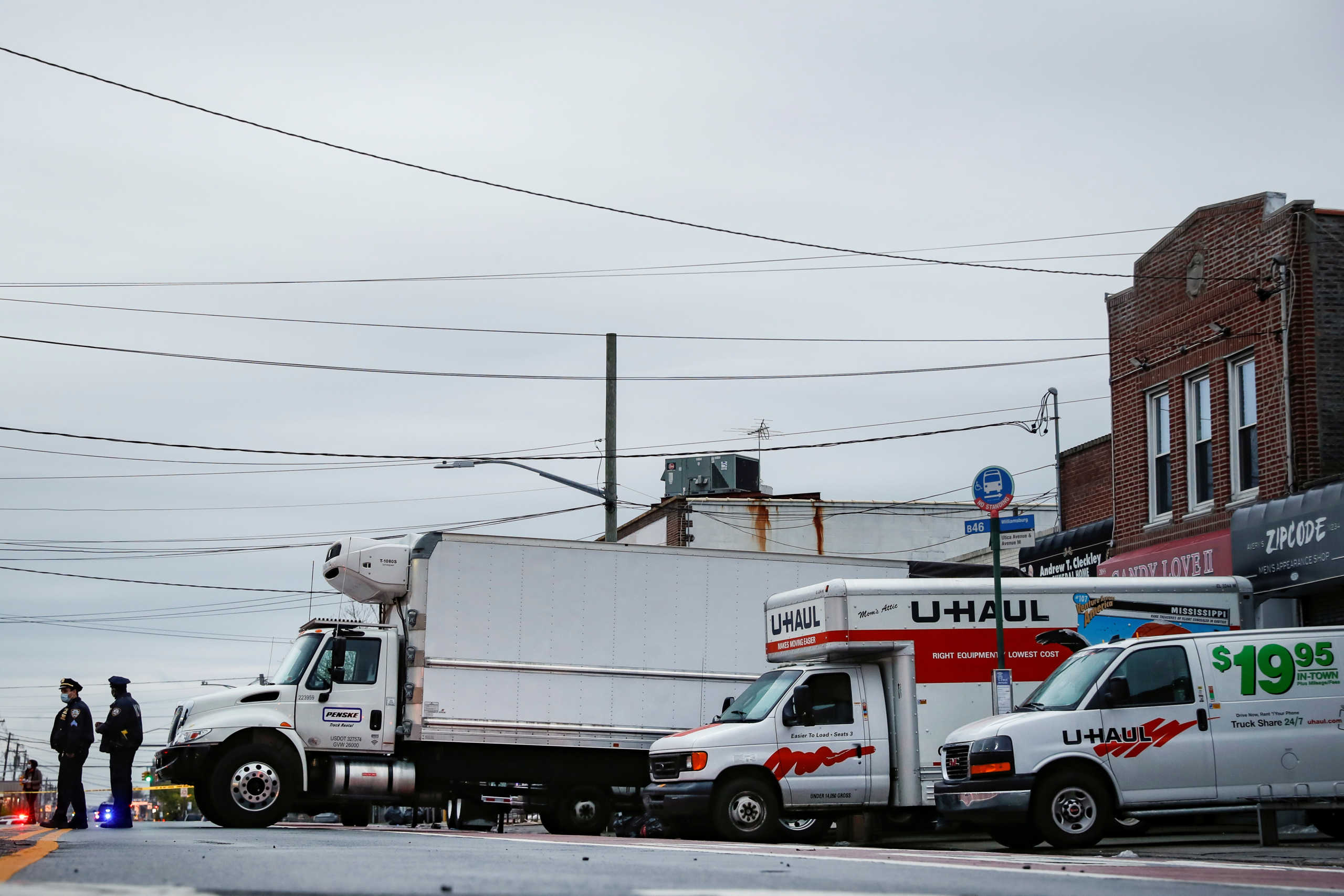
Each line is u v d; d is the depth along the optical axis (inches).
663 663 847.7
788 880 332.5
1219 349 865.5
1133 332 961.5
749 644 861.2
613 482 1088.2
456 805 849.5
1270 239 824.9
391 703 824.3
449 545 834.2
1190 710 587.8
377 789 810.8
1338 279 810.2
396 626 848.9
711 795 710.5
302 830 719.1
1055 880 354.0
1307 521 748.0
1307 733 590.6
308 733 804.6
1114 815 582.2
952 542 1717.5
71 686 731.4
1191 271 898.7
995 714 667.4
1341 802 569.0
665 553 859.4
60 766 721.0
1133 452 958.4
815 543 1683.1
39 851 426.3
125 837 576.4
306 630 835.4
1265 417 821.9
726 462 1764.3
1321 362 800.9
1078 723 581.6
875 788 722.2
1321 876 379.6
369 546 845.8
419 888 289.7
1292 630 604.4
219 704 791.7
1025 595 730.2
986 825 593.3
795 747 721.0
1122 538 967.6
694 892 286.5
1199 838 671.8
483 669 826.2
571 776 846.5
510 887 293.7
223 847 474.6
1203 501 893.2
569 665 836.0
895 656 730.8
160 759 794.2
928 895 293.6
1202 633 606.2
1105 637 727.7
